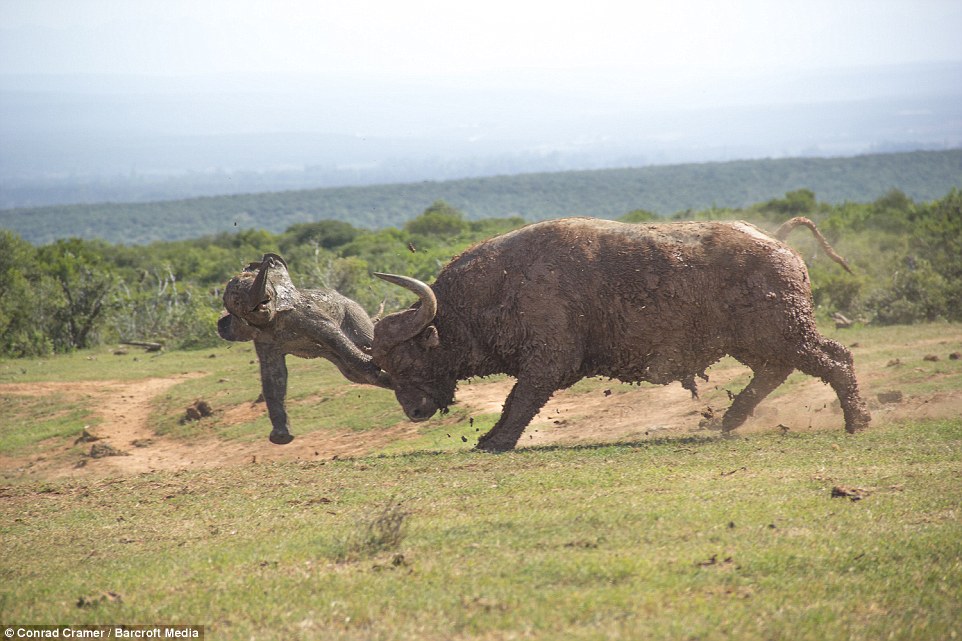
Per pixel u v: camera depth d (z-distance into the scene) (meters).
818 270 95.94
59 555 26.22
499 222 198.25
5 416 69.62
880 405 42.66
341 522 26.28
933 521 21.67
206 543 25.56
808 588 18.05
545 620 16.97
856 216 159.50
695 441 35.91
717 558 19.84
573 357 36.91
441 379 38.81
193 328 103.62
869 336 69.00
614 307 36.47
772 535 21.28
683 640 15.95
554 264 36.78
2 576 24.12
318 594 19.33
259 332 38.81
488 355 38.31
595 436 43.66
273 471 36.81
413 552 21.80
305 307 39.44
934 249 98.12
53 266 117.19
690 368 37.09
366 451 50.44
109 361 92.19
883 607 17.16
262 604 19.05
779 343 36.00
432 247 148.88
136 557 24.70
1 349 102.50
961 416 37.38
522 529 23.02
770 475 27.78
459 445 47.41
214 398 67.44
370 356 40.31
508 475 31.03
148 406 69.12
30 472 54.94
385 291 104.88
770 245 36.47
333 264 107.31
